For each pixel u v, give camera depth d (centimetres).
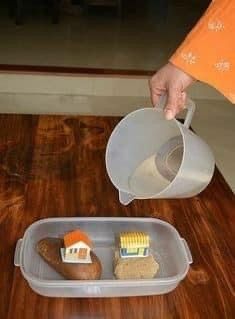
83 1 413
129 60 305
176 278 62
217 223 82
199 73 71
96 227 76
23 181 90
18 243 71
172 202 88
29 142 107
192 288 65
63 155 102
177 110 74
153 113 77
